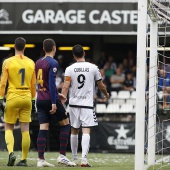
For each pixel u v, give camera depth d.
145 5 22.36
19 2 52.38
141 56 22.30
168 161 33.00
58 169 25.69
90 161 33.19
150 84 27.61
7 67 27.06
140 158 22.20
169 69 47.34
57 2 52.16
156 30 28.05
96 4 52.00
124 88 53.44
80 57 28.19
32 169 25.41
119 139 47.25
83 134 27.94
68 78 28.06
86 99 28.06
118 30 51.88
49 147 48.25
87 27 52.06
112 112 49.62
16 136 45.66
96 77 28.16
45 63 27.25
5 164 28.48
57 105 27.62
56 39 63.75
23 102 27.16
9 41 63.16
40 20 52.25
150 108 27.81
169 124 44.22
